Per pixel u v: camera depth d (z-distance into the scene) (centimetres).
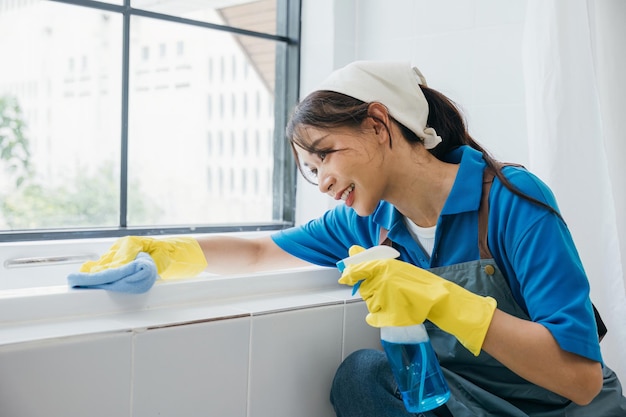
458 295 95
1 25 265
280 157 223
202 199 361
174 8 217
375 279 96
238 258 135
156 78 346
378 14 203
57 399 89
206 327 104
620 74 154
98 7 185
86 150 308
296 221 220
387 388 113
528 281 100
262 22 231
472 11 179
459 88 183
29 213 294
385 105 109
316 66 211
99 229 185
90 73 292
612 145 155
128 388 96
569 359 93
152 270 106
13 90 278
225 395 107
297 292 128
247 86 307
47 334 90
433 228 117
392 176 112
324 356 121
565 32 147
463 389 109
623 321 143
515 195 104
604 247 145
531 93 153
